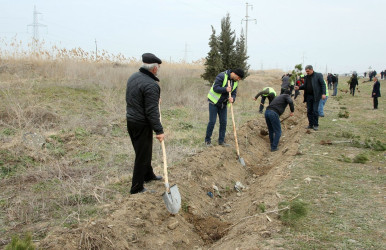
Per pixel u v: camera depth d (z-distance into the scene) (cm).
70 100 1150
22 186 521
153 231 413
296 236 372
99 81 1427
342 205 460
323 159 690
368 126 1090
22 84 1193
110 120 968
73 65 1652
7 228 392
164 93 1498
